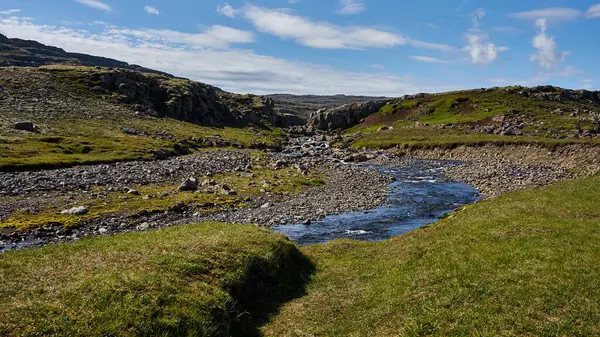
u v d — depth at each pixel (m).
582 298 13.40
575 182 37.44
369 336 14.19
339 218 45.12
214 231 24.25
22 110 106.00
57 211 39.34
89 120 117.00
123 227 36.28
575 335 11.59
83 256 17.34
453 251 20.44
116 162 75.94
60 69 165.38
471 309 13.70
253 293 19.00
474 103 198.75
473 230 23.47
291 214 45.50
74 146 81.69
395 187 66.69
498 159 99.94
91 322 11.95
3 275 14.42
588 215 24.14
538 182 64.94
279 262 22.33
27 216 36.84
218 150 117.38
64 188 49.56
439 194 60.81
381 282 19.77
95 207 41.69
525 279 15.39
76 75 160.50
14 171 58.59
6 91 120.38
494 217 25.72
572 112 162.88
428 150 121.56
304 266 24.47
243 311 17.28
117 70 179.25
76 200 44.12
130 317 12.55
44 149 73.56
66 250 18.34
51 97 130.50
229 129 192.12
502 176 73.19
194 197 49.75
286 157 108.38
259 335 15.72
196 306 14.42
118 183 55.41
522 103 185.75
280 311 18.06
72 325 11.59
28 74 146.50
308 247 29.34
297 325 16.41
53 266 15.82
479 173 79.00
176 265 17.06
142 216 40.34
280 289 20.55
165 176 63.69
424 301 15.33
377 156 118.00
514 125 140.88
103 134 101.88
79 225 35.78
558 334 11.70
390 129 174.75
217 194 52.75
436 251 21.38
